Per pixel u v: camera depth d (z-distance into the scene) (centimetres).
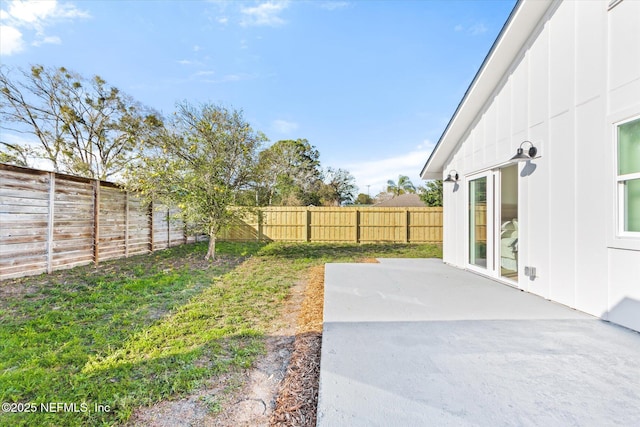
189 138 924
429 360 261
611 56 354
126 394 240
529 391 214
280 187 2266
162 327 383
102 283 594
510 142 545
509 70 548
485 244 630
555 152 438
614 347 285
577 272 400
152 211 1039
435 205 1958
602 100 365
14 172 602
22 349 321
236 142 962
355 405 199
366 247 1306
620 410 193
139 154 963
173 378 262
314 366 279
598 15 370
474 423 181
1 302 476
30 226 633
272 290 569
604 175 363
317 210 1511
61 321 402
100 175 1742
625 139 346
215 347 325
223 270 773
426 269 712
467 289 515
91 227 784
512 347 286
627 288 335
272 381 262
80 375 269
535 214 479
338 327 340
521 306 417
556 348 283
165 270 745
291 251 1159
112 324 394
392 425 180
